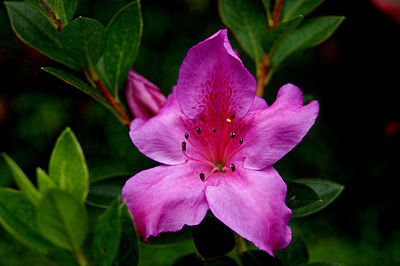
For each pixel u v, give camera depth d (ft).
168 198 0.82
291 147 0.83
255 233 0.79
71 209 0.71
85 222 0.72
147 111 0.93
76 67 0.93
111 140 1.87
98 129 1.90
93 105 1.90
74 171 0.73
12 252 1.61
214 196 0.82
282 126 0.84
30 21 0.92
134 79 0.93
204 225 0.86
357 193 1.90
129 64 0.92
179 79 0.87
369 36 1.91
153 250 1.62
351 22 1.88
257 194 0.81
